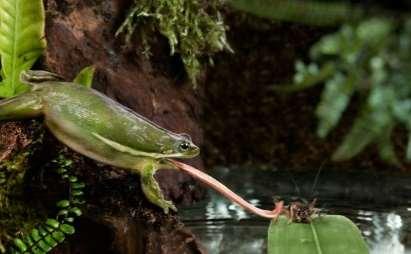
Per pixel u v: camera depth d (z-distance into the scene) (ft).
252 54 4.94
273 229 3.84
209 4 4.34
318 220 3.85
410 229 4.25
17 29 3.89
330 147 5.06
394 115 4.89
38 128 3.85
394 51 5.01
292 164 5.01
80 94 3.80
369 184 4.63
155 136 3.80
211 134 4.98
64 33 4.07
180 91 4.35
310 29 4.96
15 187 3.85
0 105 3.80
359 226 4.26
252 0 4.77
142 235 3.89
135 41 4.22
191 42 4.29
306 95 5.01
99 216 3.90
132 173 3.91
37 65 3.98
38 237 3.82
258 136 5.01
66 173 3.87
